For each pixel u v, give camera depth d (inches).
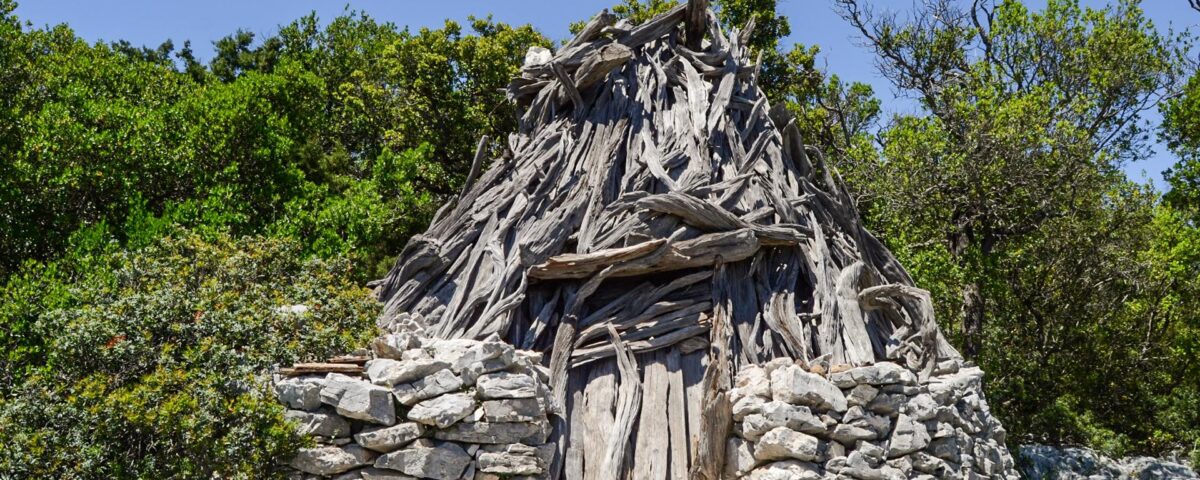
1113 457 785.6
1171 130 1147.3
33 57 1187.3
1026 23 1095.6
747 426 401.7
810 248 491.8
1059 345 1018.1
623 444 420.5
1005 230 978.1
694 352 459.2
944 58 1156.5
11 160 829.8
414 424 373.7
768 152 536.4
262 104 927.7
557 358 443.5
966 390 457.4
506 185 514.3
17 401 385.7
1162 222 1004.6
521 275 464.1
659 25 591.5
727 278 472.7
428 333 446.3
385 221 881.5
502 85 1091.9
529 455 385.7
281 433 360.8
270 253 525.3
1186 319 1038.4
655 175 498.0
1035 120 912.9
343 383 373.7
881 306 477.1
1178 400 957.8
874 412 411.5
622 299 469.4
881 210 935.7
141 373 406.3
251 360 399.9
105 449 372.2
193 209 786.2
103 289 496.1
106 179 829.8
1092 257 986.7
